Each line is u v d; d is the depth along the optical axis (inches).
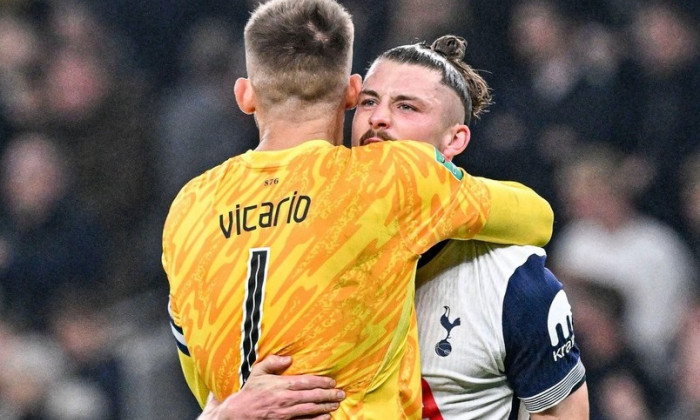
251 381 324.2
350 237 323.6
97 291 931.3
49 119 1040.2
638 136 940.6
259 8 345.7
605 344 732.7
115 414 847.1
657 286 877.8
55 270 952.9
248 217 331.3
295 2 339.6
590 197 883.4
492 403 360.5
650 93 953.5
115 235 992.9
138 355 858.1
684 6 991.6
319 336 323.9
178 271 338.6
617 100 948.6
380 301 326.3
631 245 877.8
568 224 890.7
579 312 740.0
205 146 1011.9
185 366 363.9
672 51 972.6
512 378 357.7
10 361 855.7
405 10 963.3
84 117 1041.5
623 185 886.4
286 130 336.5
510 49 958.4
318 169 329.1
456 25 957.2
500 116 932.0
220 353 331.3
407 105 355.9
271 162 333.7
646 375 735.1
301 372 324.2
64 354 866.1
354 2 976.3
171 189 1010.7
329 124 338.6
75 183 1005.2
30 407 842.8
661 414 734.5
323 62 335.0
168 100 1080.2
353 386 327.3
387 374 331.3
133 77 1109.7
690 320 807.1
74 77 1057.5
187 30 1128.2
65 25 1126.4
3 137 1033.5
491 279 354.6
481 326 353.7
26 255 955.3
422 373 354.6
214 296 331.3
